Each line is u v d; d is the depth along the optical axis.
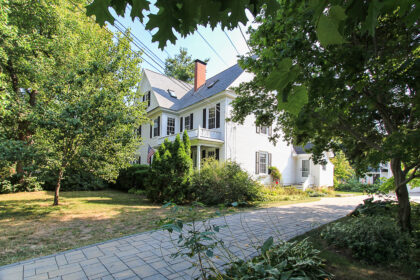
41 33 11.59
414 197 12.91
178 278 2.89
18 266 3.31
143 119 12.27
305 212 7.19
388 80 2.71
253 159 14.43
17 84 11.73
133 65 10.98
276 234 4.63
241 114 6.44
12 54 10.00
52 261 3.47
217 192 8.77
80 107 7.41
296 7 2.36
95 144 8.16
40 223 6.15
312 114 3.29
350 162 5.27
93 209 8.12
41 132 7.80
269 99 5.89
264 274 2.17
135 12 0.99
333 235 4.00
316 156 5.73
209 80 17.66
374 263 3.17
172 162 9.39
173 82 21.45
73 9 11.46
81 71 8.20
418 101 2.70
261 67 3.23
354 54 2.40
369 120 4.53
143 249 3.96
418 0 0.98
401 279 2.74
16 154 7.16
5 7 8.11
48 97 8.14
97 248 4.04
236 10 0.93
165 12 0.96
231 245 4.00
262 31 3.47
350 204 9.10
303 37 2.62
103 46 10.61
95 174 8.64
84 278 2.93
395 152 2.95
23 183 12.47
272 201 9.95
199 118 15.20
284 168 16.69
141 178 13.38
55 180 13.48
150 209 8.13
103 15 1.03
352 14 0.93
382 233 3.66
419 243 3.60
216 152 13.50
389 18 2.55
